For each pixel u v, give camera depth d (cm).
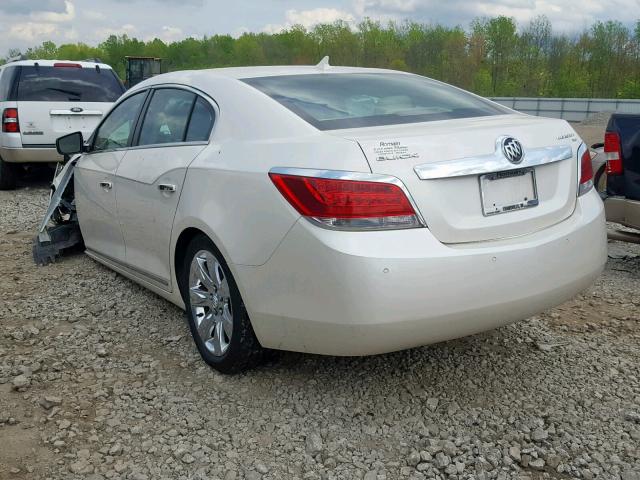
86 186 521
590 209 341
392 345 287
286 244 296
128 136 465
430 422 313
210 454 289
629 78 5684
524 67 5981
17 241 680
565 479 272
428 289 282
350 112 338
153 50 9600
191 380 356
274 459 286
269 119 333
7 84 991
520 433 301
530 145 320
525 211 316
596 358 382
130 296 493
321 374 358
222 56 8925
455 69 6138
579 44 5991
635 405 328
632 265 604
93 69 1030
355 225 280
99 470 278
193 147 372
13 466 280
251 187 314
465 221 298
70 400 337
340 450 291
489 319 299
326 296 285
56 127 988
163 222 391
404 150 291
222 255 335
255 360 346
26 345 408
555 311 465
